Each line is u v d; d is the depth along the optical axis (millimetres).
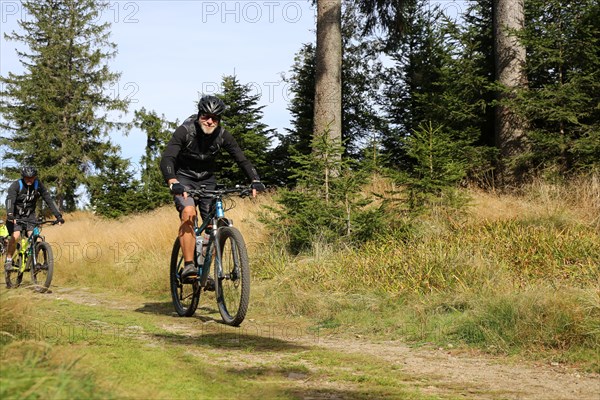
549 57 12094
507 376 3994
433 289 6445
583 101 11883
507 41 12938
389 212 9734
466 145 13078
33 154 36781
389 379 3814
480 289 6191
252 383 3506
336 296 6879
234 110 18328
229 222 5535
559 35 12086
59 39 36625
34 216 9305
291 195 9703
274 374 3820
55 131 36094
